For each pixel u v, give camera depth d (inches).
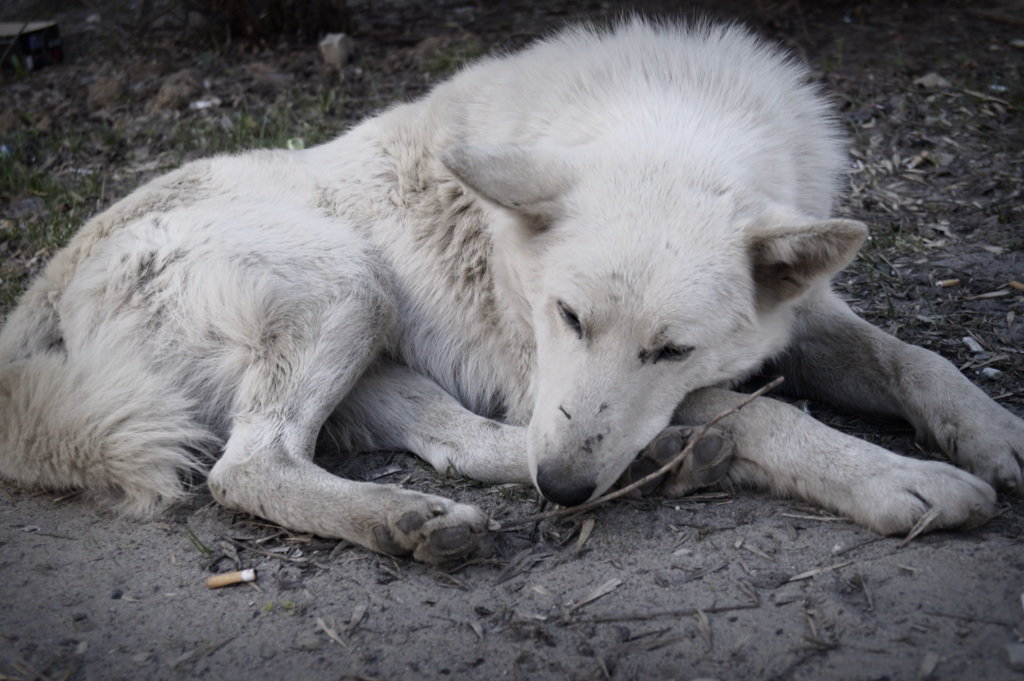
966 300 72.7
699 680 53.1
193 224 65.2
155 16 128.6
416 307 67.1
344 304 64.1
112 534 60.8
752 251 59.1
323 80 112.4
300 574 58.2
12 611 56.9
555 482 57.5
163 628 56.1
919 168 87.3
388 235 67.4
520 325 63.9
